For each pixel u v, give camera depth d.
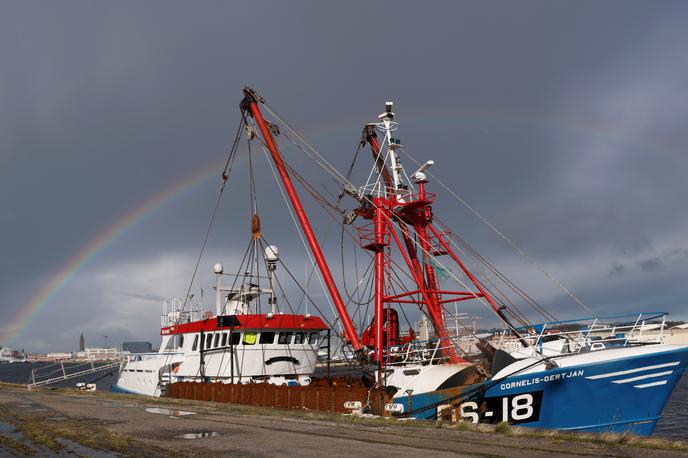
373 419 23.80
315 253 36.84
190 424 22.98
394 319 36.91
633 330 27.94
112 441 18.20
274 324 41.28
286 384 37.06
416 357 33.72
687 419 51.53
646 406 24.61
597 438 17.38
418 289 33.62
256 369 40.66
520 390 25.89
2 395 43.59
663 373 24.55
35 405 33.47
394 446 16.80
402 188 36.34
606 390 24.81
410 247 37.16
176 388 43.25
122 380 56.50
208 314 47.81
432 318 33.28
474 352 30.98
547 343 29.20
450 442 17.48
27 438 19.69
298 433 19.95
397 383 30.59
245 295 44.53
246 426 22.20
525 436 18.59
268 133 39.22
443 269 32.41
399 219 36.03
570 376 25.12
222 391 37.84
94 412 28.81
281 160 38.81
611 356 24.88
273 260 43.97
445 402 27.69
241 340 40.69
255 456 15.30
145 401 36.59
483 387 26.75
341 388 29.98
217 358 41.50
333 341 44.84
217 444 17.47
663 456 14.80
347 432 20.12
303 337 43.09
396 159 37.19
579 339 29.39
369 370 32.69
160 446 17.28
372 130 40.38
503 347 31.36
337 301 35.50
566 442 17.16
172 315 52.34
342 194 37.78
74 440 18.77
